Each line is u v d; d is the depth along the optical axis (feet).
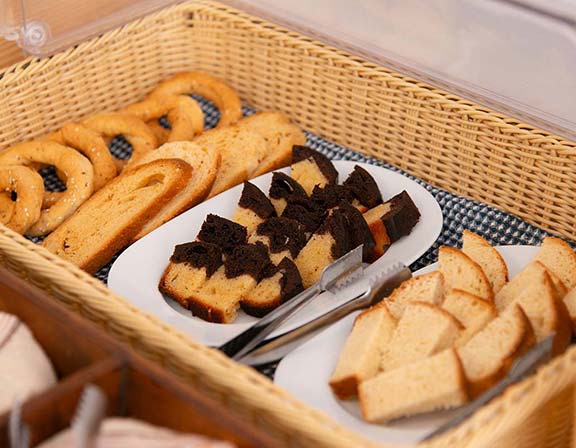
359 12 3.57
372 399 2.58
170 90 4.01
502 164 3.47
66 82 3.81
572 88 3.23
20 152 3.59
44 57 3.71
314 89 3.86
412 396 2.53
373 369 2.68
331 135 3.91
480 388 2.58
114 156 3.84
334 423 2.35
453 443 2.28
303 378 2.74
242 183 3.48
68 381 2.21
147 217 3.31
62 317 2.37
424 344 2.67
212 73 4.17
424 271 3.05
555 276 2.92
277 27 3.88
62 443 2.15
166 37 4.05
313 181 3.46
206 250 3.08
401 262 3.00
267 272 3.04
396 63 3.55
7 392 2.33
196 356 2.50
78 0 3.73
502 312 2.79
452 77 3.45
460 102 3.49
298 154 3.53
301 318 2.90
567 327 2.77
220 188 3.51
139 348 2.64
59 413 2.20
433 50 3.46
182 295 3.05
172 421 2.24
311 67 3.81
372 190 3.33
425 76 3.50
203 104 4.09
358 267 3.02
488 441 2.32
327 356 2.78
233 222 3.19
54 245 3.32
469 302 2.79
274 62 3.93
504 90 3.36
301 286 3.02
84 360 2.36
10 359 2.38
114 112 3.94
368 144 3.82
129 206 3.34
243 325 2.96
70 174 3.48
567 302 2.85
